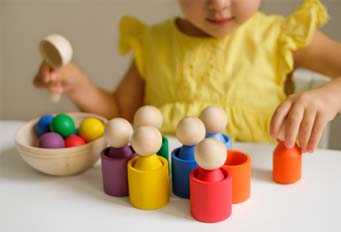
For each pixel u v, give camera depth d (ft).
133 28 2.87
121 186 1.54
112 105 2.93
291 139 1.59
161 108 2.60
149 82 2.78
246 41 2.55
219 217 1.36
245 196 1.48
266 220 1.36
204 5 2.28
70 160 1.65
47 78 2.32
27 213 1.46
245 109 2.48
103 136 1.71
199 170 1.40
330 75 2.58
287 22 2.54
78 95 2.69
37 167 1.67
